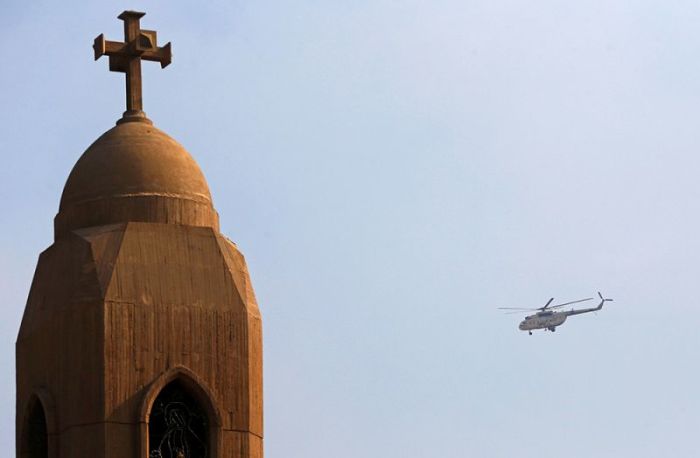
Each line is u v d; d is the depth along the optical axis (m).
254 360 57.12
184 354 55.69
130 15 61.41
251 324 57.12
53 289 57.12
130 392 54.72
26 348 58.12
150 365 55.16
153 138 59.16
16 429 58.34
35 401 57.19
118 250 56.12
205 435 55.75
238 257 58.31
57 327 56.31
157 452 55.00
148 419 54.62
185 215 57.91
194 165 59.28
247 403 56.38
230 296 56.81
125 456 54.22
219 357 56.16
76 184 58.44
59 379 55.91
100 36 60.81
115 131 59.56
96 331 54.91
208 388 55.66
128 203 57.44
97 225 57.50
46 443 57.19
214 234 57.75
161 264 56.41
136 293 55.59
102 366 54.53
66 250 57.25
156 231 56.97
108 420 54.22
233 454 55.66
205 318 56.22
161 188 57.84
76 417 54.72
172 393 55.75
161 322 55.62
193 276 56.62
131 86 60.88
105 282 55.38
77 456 54.41
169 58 61.34
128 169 58.00
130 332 55.16
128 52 61.12
